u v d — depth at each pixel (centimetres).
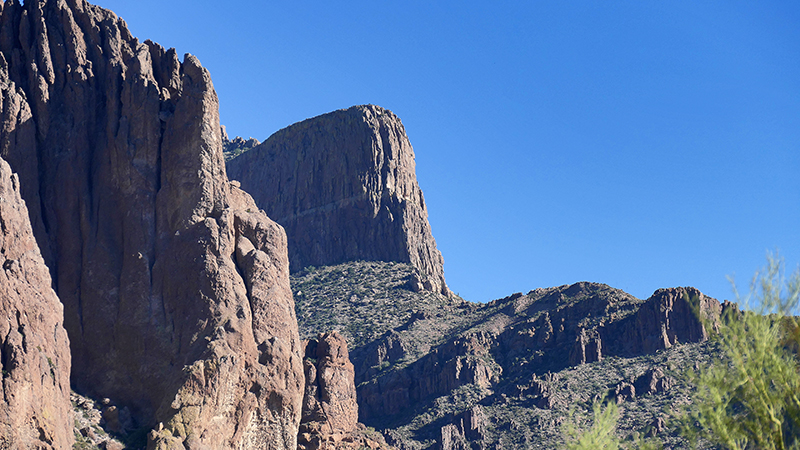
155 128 8325
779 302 3341
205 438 6969
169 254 7869
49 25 8725
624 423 15300
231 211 8144
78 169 8162
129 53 8844
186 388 7044
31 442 6072
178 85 8781
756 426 3284
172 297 7706
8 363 6150
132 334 7594
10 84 8181
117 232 8025
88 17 8856
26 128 8056
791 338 3309
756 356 3322
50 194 8031
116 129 8369
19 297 6431
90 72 8581
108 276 7819
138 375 7469
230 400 7219
